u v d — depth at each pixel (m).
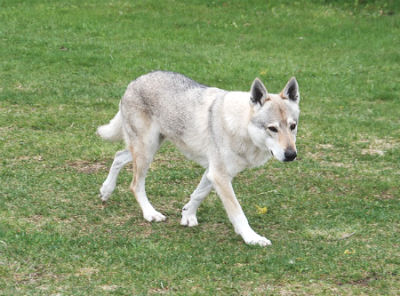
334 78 20.53
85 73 19.69
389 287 8.24
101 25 25.56
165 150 14.05
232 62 21.66
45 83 18.39
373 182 12.46
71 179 11.96
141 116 10.39
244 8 28.91
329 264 8.85
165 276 8.40
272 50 23.64
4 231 9.49
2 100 16.64
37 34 23.77
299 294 8.03
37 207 10.58
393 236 9.95
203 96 9.82
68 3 28.72
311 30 26.19
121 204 11.14
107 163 13.04
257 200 11.52
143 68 20.45
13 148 13.33
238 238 9.88
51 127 14.90
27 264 8.53
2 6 27.73
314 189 12.14
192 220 10.37
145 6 28.67
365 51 23.67
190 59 21.80
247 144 9.27
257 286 8.22
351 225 10.40
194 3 29.36
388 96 18.83
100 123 15.41
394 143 15.04
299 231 10.20
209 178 9.66
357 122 16.47
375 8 29.31
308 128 15.92
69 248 9.12
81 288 7.94
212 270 8.59
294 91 9.16
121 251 9.06
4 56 20.77
